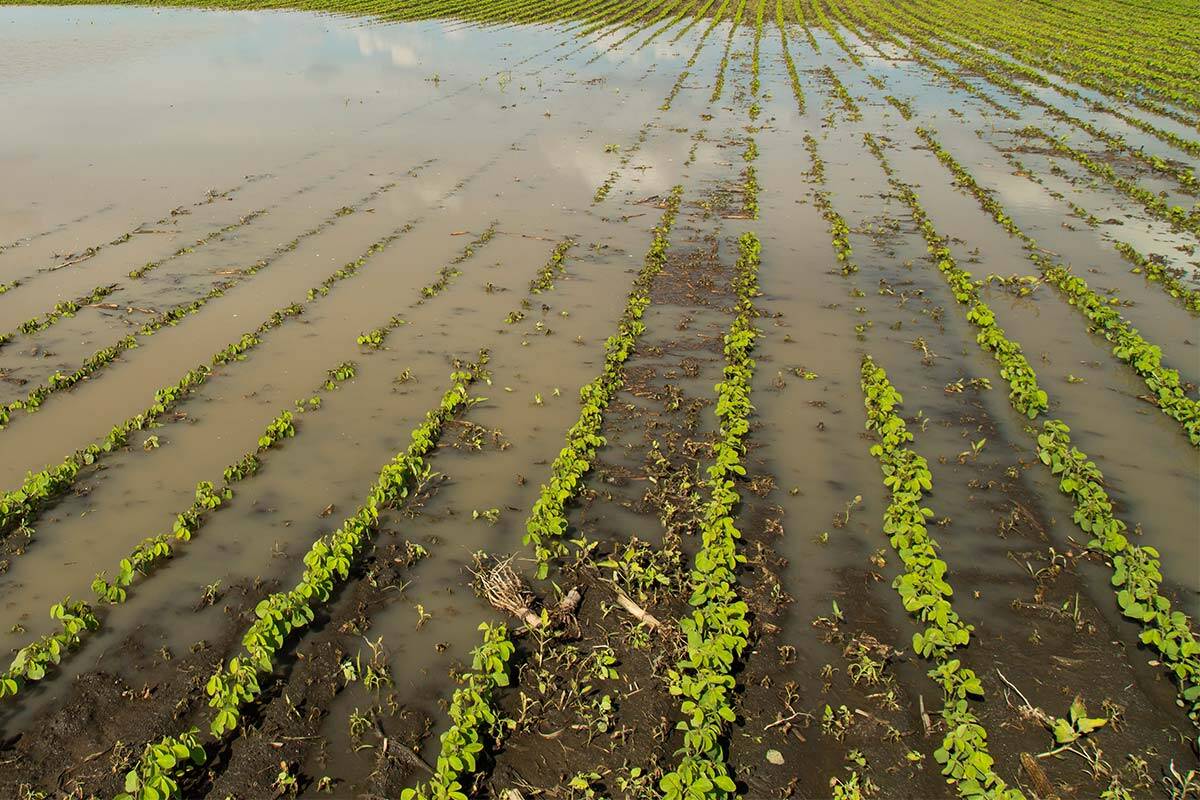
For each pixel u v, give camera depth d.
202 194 19.73
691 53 39.19
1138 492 10.01
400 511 9.62
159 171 21.30
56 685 7.43
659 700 7.38
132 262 16.05
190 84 31.17
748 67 35.97
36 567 8.73
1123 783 6.65
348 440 10.91
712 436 11.01
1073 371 12.66
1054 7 50.34
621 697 7.43
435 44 40.69
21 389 11.84
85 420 11.22
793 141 24.86
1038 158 23.25
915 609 8.07
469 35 43.41
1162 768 6.77
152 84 30.97
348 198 19.67
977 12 49.59
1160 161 22.02
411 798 6.26
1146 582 8.13
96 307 14.24
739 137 25.17
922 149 24.17
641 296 14.84
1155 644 7.83
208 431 11.04
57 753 6.84
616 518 9.59
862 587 8.62
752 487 10.06
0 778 6.62
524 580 8.65
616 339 13.19
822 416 11.54
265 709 7.26
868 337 13.66
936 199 20.09
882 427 10.96
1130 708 7.28
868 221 18.64
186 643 7.89
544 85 32.06
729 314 14.42
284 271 15.88
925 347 13.22
